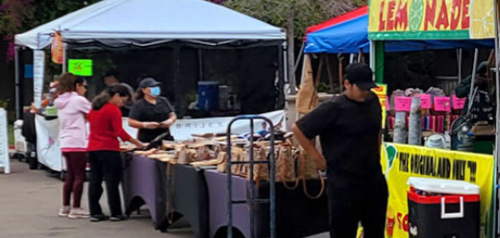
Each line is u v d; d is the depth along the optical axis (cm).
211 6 1405
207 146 861
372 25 795
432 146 736
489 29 633
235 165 759
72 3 1917
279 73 1394
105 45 1267
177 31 1316
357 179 618
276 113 1391
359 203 625
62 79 1001
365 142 619
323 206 756
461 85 859
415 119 782
